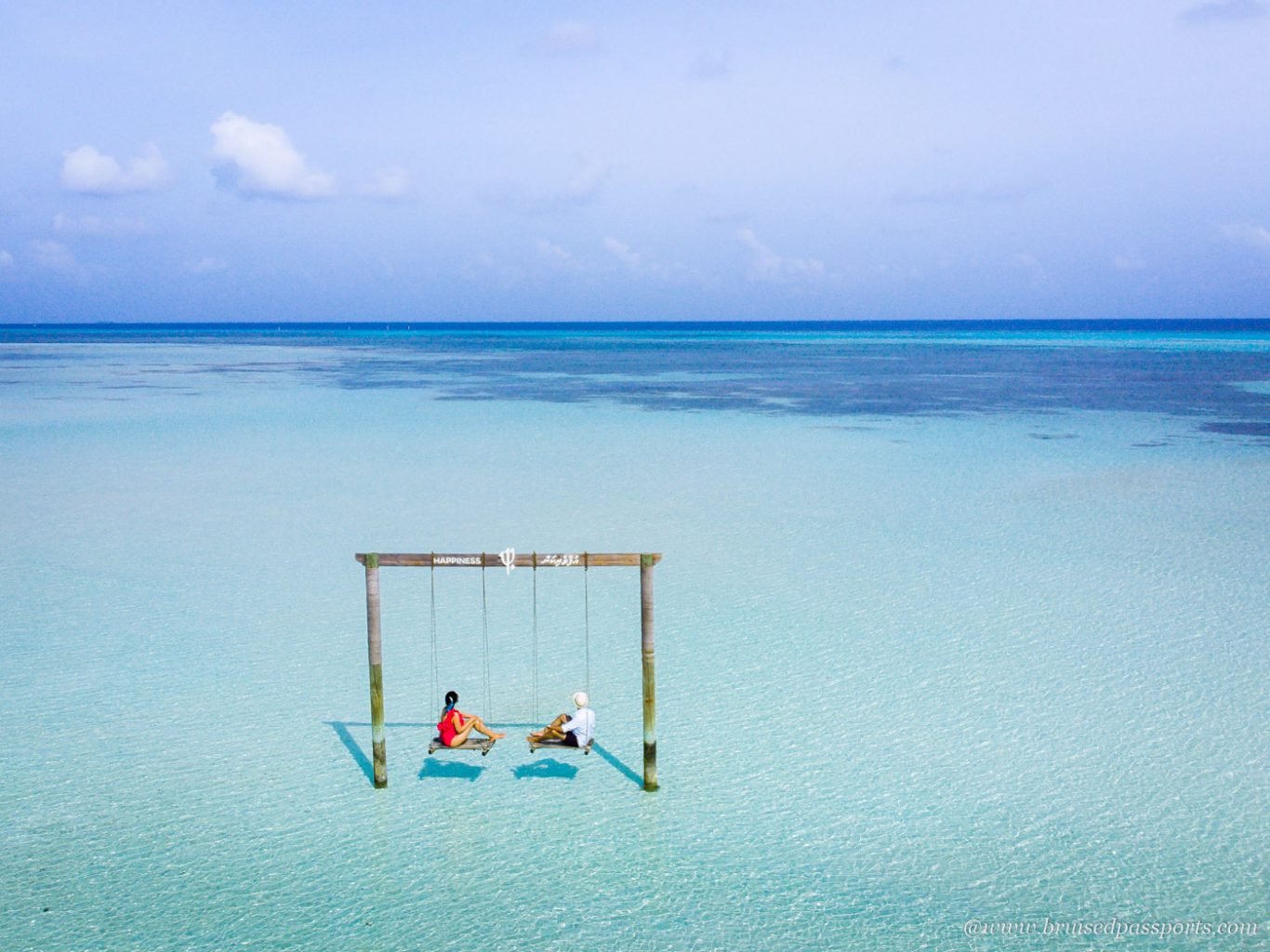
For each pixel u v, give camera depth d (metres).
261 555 22.03
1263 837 10.69
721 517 25.64
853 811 11.34
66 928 9.35
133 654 16.12
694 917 9.51
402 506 26.95
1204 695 14.20
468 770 12.49
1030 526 24.33
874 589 19.41
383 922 9.45
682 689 14.80
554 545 22.91
